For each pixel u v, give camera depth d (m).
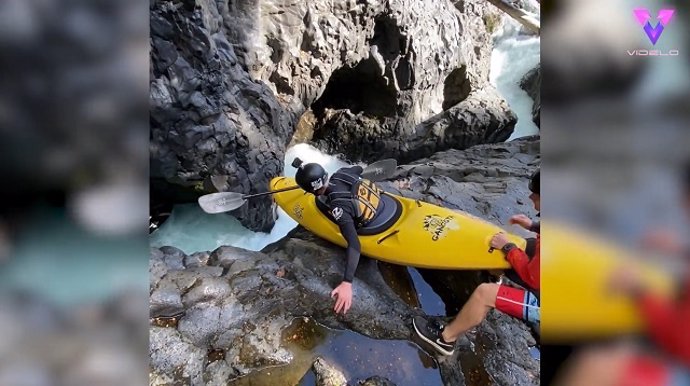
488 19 8.85
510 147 5.84
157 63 3.80
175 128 3.97
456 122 6.90
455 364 1.99
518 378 1.94
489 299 1.86
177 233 4.65
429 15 6.59
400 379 1.91
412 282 2.54
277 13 5.09
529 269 2.11
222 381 1.82
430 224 2.49
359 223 2.48
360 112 6.80
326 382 1.84
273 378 1.85
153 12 3.72
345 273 2.15
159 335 1.92
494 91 8.09
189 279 2.18
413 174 4.36
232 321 2.03
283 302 2.15
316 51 5.46
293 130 5.53
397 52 6.17
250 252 2.50
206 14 4.05
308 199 2.83
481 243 2.33
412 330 2.11
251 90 4.64
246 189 4.53
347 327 2.09
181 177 4.19
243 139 4.46
